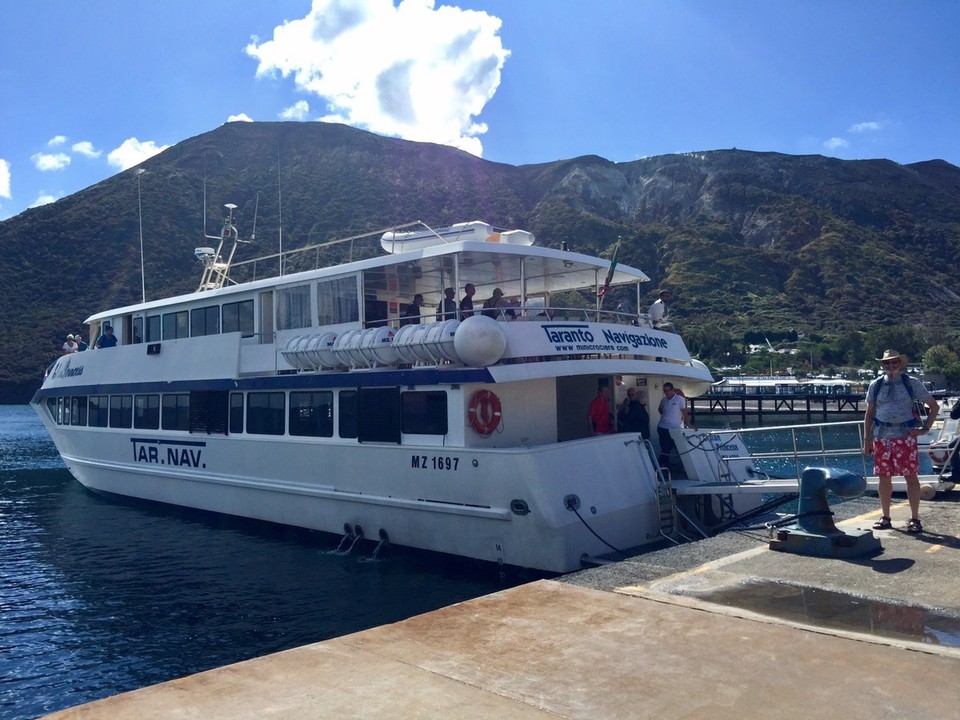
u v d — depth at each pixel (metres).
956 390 84.81
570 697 3.79
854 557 6.54
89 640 10.41
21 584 13.23
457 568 12.06
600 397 12.69
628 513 11.05
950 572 5.94
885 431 7.55
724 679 3.97
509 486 10.61
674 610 5.16
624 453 11.34
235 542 15.33
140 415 18.41
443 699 3.80
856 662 4.14
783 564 6.39
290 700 3.81
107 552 15.25
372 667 4.24
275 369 14.67
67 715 3.68
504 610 5.25
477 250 11.79
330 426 13.54
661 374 13.05
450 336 11.20
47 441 50.84
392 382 12.18
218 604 11.72
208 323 16.64
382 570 12.67
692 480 11.89
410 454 12.01
